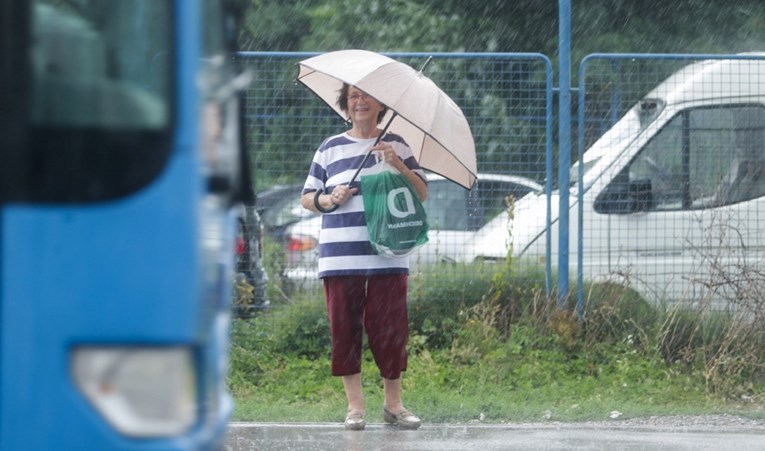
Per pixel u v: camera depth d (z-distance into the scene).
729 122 37.16
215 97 14.26
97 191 11.51
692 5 71.19
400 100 26.88
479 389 33.66
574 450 26.22
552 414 30.72
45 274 11.40
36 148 11.49
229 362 34.97
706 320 35.44
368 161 27.56
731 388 33.97
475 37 72.75
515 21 72.56
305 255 37.59
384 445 26.64
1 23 11.58
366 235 27.50
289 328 36.38
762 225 36.41
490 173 37.62
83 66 12.00
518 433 28.41
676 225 36.38
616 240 36.44
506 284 36.47
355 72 27.28
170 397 11.59
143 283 11.51
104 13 12.11
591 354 35.28
